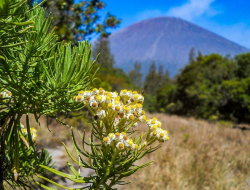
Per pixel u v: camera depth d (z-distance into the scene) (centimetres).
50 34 66
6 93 84
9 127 68
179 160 533
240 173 518
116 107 78
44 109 71
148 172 453
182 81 3334
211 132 987
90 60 73
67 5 412
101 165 79
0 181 71
